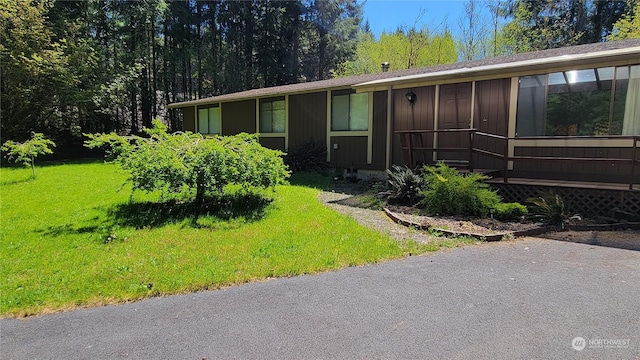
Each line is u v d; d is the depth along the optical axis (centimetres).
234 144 656
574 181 652
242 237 465
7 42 1464
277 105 1252
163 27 2308
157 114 2356
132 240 465
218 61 2552
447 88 824
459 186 579
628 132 609
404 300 291
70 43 1636
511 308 274
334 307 281
